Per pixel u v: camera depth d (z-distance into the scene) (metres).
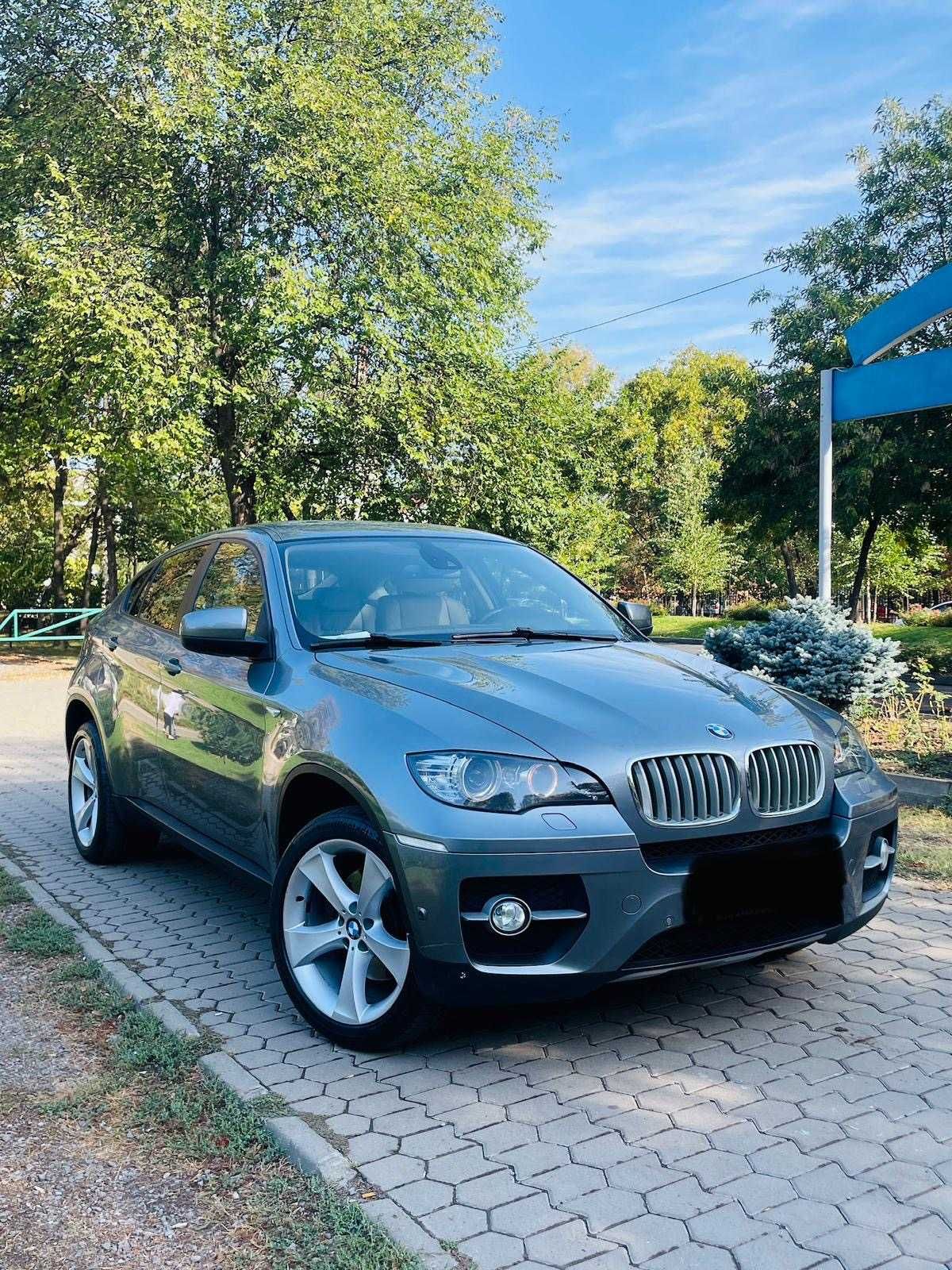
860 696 8.26
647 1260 2.27
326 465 20.05
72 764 6.13
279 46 18.52
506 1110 2.94
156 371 15.33
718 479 22.66
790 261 20.88
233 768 4.09
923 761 7.46
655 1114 2.92
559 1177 2.59
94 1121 2.93
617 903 3.01
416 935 3.02
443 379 18.78
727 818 3.22
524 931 2.99
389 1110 2.94
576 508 23.42
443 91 23.14
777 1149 2.72
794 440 20.16
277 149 17.00
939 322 18.94
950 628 26.53
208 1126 2.86
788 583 36.03
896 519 21.05
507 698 3.36
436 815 3.01
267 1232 2.39
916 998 3.74
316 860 3.44
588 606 4.83
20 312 18.47
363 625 4.15
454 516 19.23
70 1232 2.40
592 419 25.30
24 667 19.94
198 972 4.10
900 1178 2.59
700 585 50.59
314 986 3.46
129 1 16.50
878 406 9.05
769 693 3.89
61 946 4.32
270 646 4.10
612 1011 3.65
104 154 17.30
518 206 24.95
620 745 3.16
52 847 6.29
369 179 17.28
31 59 18.47
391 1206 2.46
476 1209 2.46
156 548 36.22
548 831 2.96
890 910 4.74
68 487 36.84
